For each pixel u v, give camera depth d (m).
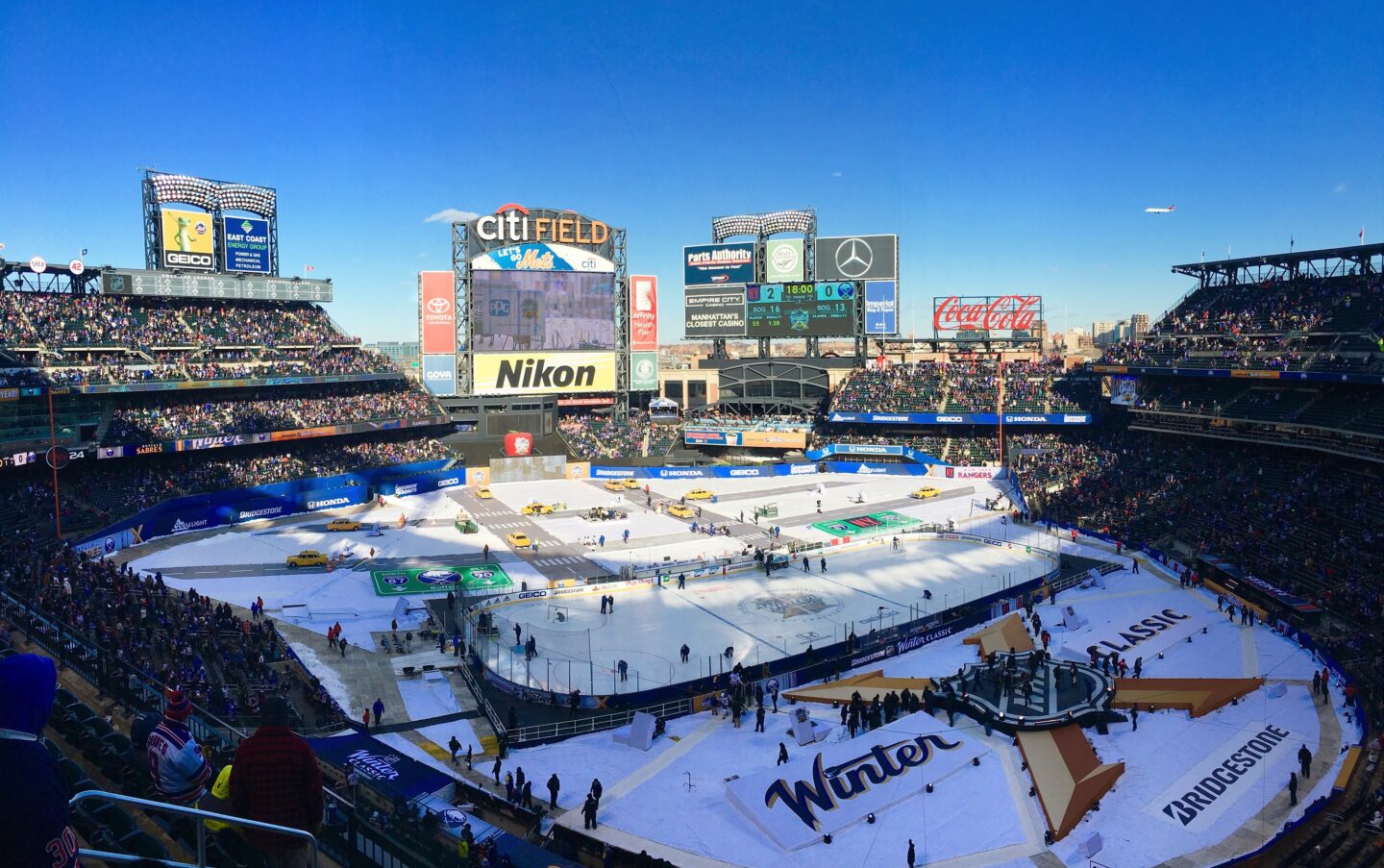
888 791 38.06
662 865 33.06
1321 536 71.31
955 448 126.94
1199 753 41.69
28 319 91.06
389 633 61.38
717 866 33.47
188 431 94.19
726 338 140.62
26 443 81.06
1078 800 36.44
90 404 88.31
